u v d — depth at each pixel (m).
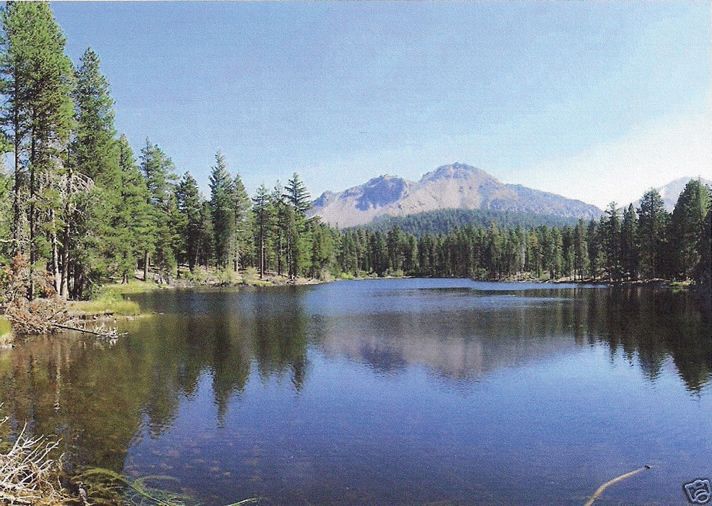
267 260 99.19
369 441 11.35
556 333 28.39
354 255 145.62
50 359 19.59
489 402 14.73
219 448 10.73
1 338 22.62
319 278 104.81
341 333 28.19
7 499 7.71
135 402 14.04
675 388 16.41
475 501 8.45
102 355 20.48
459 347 23.84
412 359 20.89
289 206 92.25
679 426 12.65
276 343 24.52
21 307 24.95
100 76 37.44
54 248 31.64
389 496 8.57
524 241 138.62
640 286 78.50
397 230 160.62
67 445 10.67
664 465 10.18
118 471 9.39
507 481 9.30
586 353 22.38
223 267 84.62
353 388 16.19
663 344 24.66
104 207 36.66
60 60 29.61
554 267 119.12
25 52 27.72
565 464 10.17
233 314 37.12
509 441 11.47
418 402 14.68
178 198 79.62
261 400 14.63
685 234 72.81
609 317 36.19
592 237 107.12
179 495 8.41
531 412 13.73
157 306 42.53
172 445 10.86
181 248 78.56
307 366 19.39
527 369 19.11
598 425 12.71
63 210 31.73
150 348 22.44
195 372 17.95
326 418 13.05
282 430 12.03
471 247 147.75
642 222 85.31
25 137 29.36
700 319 34.53
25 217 29.14
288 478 9.23
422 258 157.88
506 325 32.03
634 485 9.20
